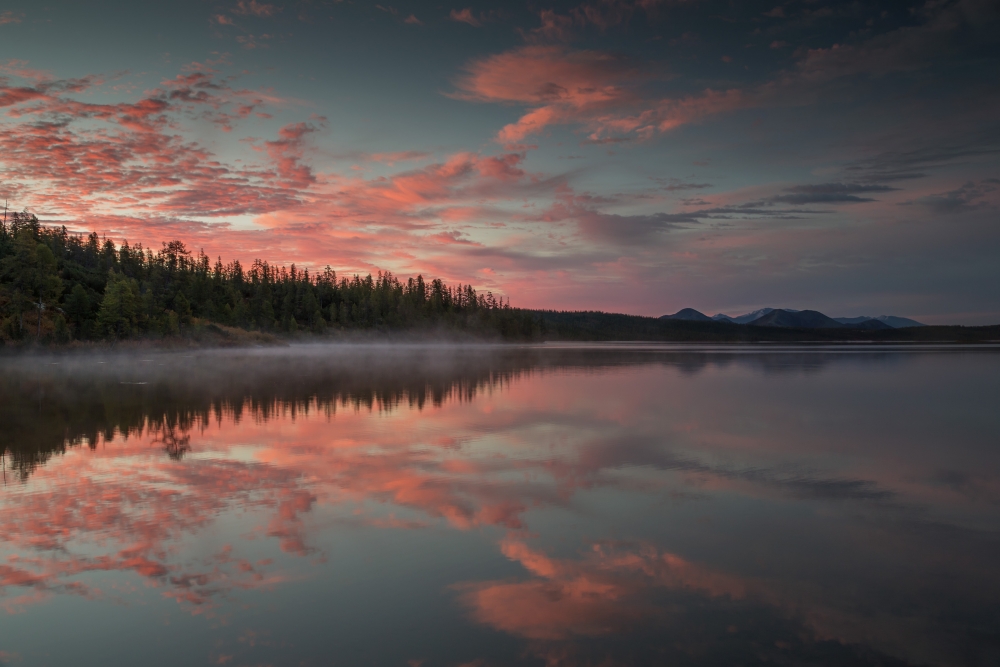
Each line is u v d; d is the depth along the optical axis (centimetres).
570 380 4694
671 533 1131
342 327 18325
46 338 8956
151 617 806
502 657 701
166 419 2591
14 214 14088
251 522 1191
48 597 868
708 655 707
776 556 1019
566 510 1270
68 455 1841
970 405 3086
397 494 1392
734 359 8419
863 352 11194
